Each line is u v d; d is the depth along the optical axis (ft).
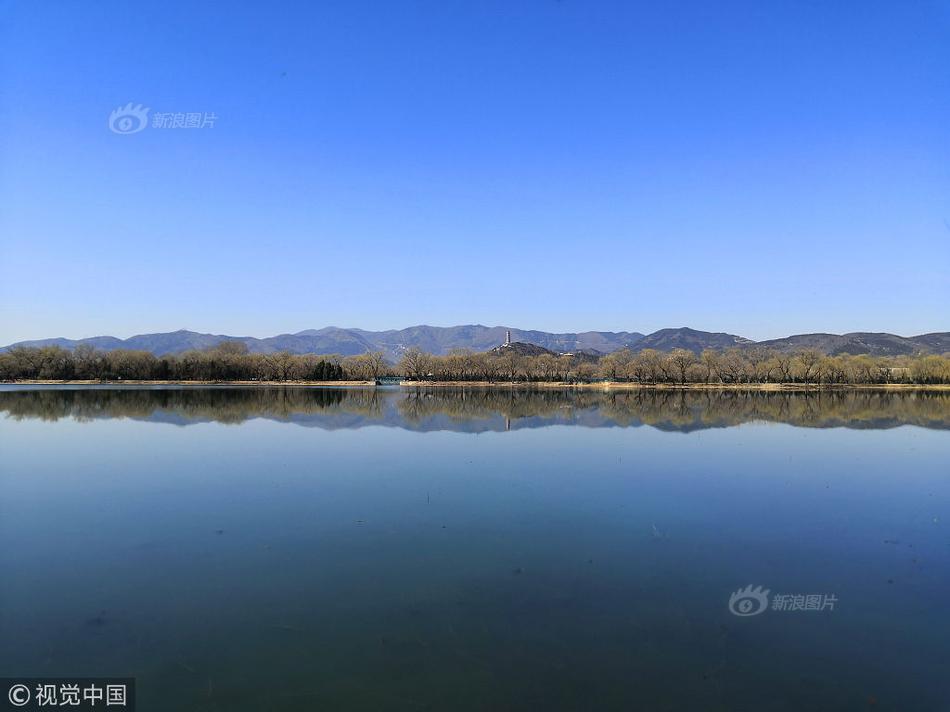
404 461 113.09
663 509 80.48
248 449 127.03
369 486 91.56
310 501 82.38
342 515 75.56
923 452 132.77
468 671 39.47
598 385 549.54
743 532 70.79
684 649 42.80
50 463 109.70
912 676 39.78
